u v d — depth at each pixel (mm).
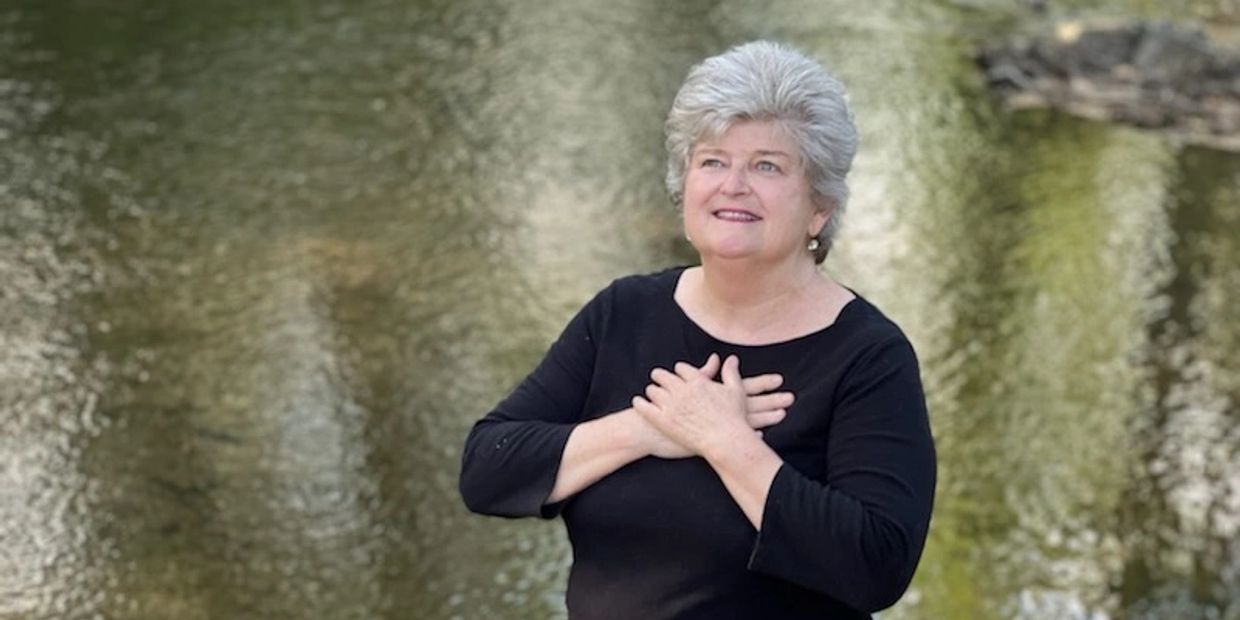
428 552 9242
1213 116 18672
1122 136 17812
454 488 9898
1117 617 9148
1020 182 16094
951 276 13695
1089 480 10602
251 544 9164
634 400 3730
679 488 3635
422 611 8711
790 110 3598
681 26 19703
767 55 3646
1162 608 9250
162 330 11508
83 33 17516
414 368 11281
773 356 3707
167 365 11031
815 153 3617
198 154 14719
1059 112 18375
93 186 13844
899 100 18188
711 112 3613
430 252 13102
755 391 3680
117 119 15336
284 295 12180
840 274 13555
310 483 9797
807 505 3475
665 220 14133
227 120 15547
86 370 10883
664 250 13523
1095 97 18891
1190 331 12945
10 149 14453
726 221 3637
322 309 12023
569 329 4000
